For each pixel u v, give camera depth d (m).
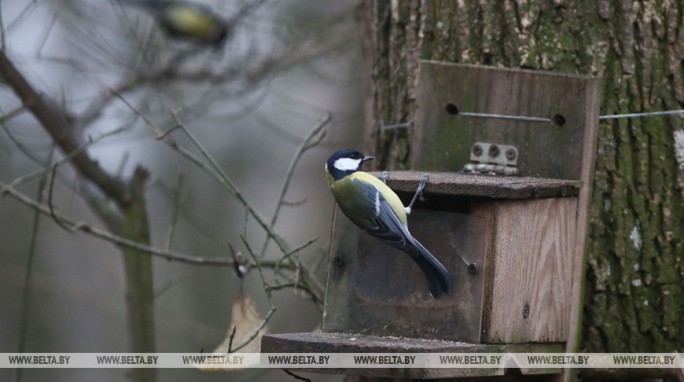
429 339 8.69
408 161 10.73
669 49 9.73
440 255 8.77
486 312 8.43
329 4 16.59
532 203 8.70
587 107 9.26
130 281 12.53
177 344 18.92
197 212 20.52
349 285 9.22
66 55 15.22
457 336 8.59
